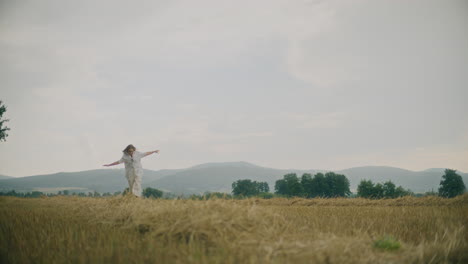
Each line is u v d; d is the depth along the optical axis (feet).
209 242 14.38
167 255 11.96
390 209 34.06
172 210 18.86
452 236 16.06
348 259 12.18
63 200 45.16
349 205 47.09
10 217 23.45
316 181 368.68
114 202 29.68
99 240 14.55
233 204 19.60
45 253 13.16
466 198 45.16
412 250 14.03
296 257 12.10
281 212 28.86
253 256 11.46
